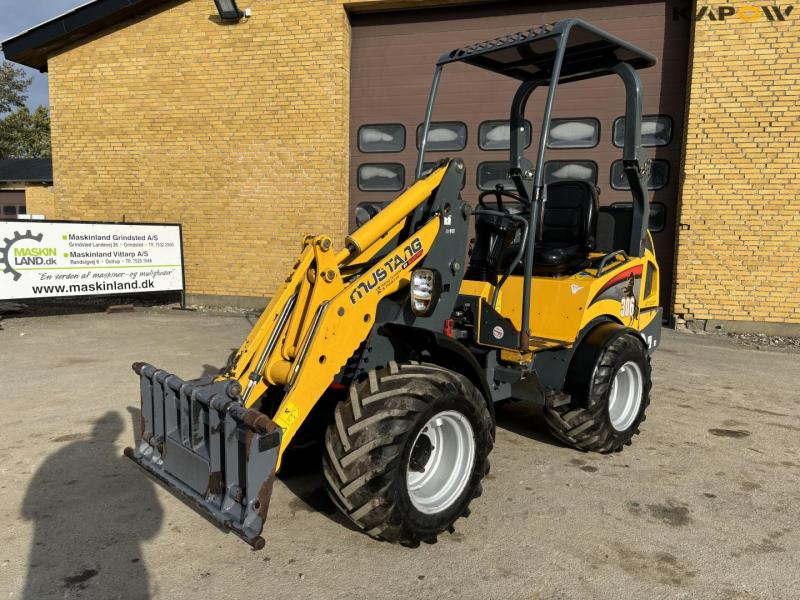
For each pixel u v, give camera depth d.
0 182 18.98
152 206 10.09
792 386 5.63
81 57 10.05
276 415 2.52
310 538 2.87
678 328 8.24
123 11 9.54
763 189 7.79
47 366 6.00
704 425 4.56
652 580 2.54
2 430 4.21
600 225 4.60
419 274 2.95
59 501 3.20
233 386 2.54
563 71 4.38
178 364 6.05
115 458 3.76
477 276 4.16
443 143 9.23
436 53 9.14
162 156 9.95
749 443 4.18
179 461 2.72
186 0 9.50
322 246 2.77
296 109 9.34
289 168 9.48
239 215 9.77
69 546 2.76
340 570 2.59
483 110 9.02
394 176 9.47
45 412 4.61
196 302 10.14
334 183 9.34
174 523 2.99
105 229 8.88
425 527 2.72
